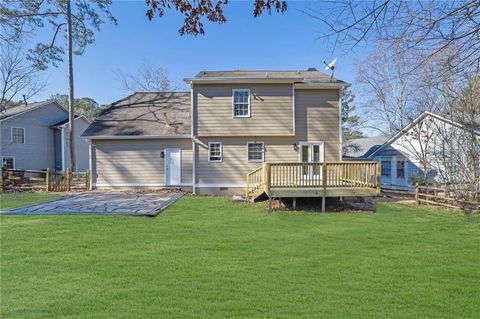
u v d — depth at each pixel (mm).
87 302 3980
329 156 15570
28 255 5852
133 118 18094
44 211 10297
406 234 7691
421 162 16828
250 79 15008
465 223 9031
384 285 4590
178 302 4004
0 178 17516
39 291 4305
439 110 15961
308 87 15477
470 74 3756
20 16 19797
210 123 15477
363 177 11523
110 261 5547
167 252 6098
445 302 4074
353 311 3799
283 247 6496
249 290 4379
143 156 16781
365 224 8883
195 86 15492
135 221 8930
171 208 11281
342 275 4965
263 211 10922
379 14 3410
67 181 17234
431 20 3270
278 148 15633
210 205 12094
